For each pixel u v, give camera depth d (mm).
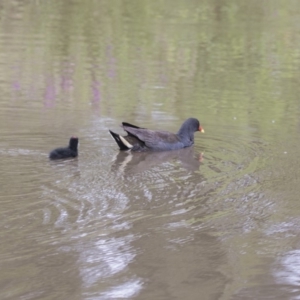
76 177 12219
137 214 10320
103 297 7711
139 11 32906
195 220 10141
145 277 8211
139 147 14438
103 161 13469
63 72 21844
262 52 26219
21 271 8258
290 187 11859
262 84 21500
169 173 12750
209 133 16047
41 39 26641
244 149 14688
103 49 25453
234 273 8430
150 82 21094
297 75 22953
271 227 9961
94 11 32594
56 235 9352
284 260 8828
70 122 16344
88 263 8531
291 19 32344
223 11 33500
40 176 12188
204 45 26766
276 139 15531
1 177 12000
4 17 30531
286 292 8008
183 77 21953
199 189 11680
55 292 7781
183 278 8266
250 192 11555
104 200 10953
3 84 20125
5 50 24562
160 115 17391
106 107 18000
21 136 14922
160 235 9523
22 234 9367
